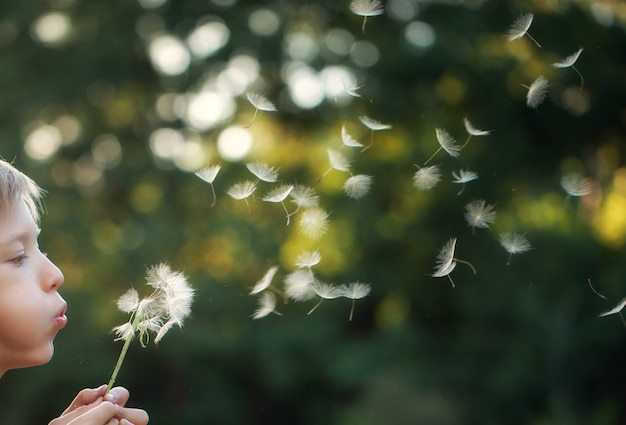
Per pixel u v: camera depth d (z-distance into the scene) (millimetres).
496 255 12703
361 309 13883
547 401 12516
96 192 14180
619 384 12500
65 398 12461
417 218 13305
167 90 14609
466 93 13086
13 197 1965
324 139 14117
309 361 13125
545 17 12305
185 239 13109
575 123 12727
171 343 12516
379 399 12484
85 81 13859
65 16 14172
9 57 13734
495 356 12797
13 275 1941
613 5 12406
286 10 14188
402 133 13508
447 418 12391
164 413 12766
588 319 12469
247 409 13180
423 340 13117
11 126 13508
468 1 13109
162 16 14258
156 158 14195
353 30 13844
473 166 12727
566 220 12648
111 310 12523
